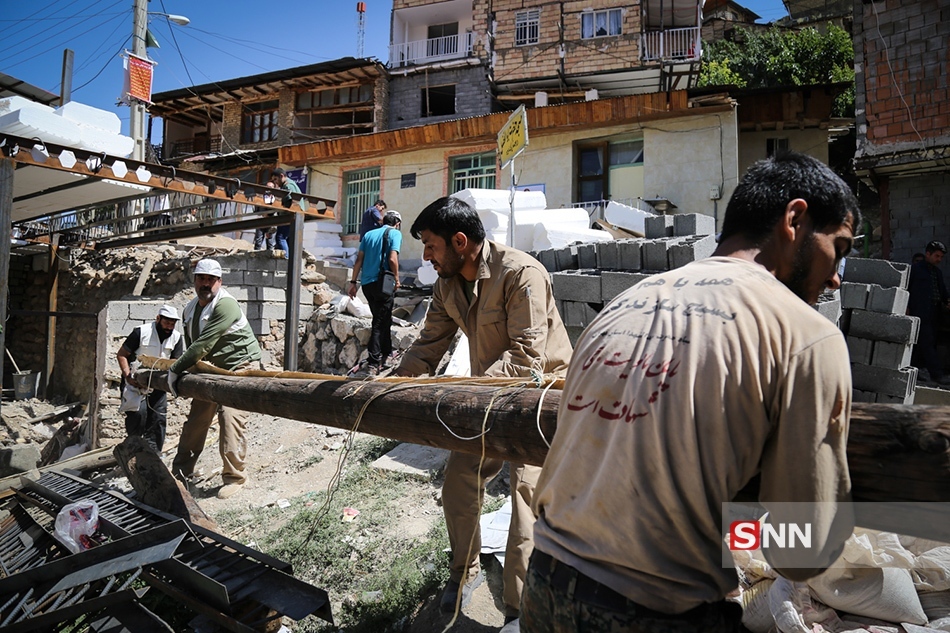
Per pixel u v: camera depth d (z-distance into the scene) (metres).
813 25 23.80
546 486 1.15
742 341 0.95
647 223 6.11
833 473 0.91
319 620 3.01
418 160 14.27
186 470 4.92
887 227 9.71
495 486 4.02
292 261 7.29
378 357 6.72
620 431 1.00
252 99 21.02
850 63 17.92
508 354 2.48
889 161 9.16
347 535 3.65
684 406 0.95
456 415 1.91
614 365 1.06
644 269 5.11
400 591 3.02
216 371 3.74
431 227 2.54
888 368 4.37
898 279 4.50
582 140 12.68
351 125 19.75
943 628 1.90
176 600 3.00
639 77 16.03
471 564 2.75
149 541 2.94
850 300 4.55
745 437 0.94
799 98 12.17
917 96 9.06
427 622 2.79
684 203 11.76
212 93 20.80
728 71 18.42
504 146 5.75
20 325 11.05
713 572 0.98
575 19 18.45
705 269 1.11
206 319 4.65
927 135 8.96
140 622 2.64
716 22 24.50
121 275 8.99
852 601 1.99
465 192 8.35
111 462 5.16
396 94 19.78
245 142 21.67
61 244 10.23
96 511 3.49
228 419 4.69
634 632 0.96
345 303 8.41
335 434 5.64
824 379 0.92
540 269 2.59
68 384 9.86
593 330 1.17
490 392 1.89
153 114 22.62
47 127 5.81
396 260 6.70
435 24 21.67
